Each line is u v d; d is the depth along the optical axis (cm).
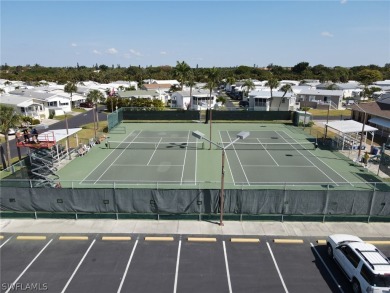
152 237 2000
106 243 1950
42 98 7375
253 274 1678
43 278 1638
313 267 1741
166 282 1609
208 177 3203
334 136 5034
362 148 4259
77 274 1669
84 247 1908
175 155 4050
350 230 2097
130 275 1662
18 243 1950
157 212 2209
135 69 19425
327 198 2155
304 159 3872
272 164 3656
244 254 1848
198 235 2030
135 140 4919
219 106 8481
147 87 11200
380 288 1393
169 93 10250
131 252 1861
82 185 2908
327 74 16000
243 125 6156
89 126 5994
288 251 1881
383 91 9694
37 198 2206
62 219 2223
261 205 2181
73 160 3828
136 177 3203
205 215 2211
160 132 5516
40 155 3322
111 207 2205
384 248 1905
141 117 6612
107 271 1692
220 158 3906
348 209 2175
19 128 3912
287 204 2173
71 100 8356
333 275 1678
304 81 13625
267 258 1814
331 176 3241
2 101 6800
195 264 1755
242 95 10106
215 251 1873
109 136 5209
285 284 1605
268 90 9206
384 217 2181
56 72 18900
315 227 2131
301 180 3117
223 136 5166
